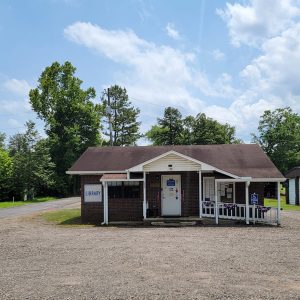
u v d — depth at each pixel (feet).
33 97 228.63
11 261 38.78
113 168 80.64
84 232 62.49
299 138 231.09
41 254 42.32
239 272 32.07
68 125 228.43
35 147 185.37
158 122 261.65
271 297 24.80
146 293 25.84
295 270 32.89
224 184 79.66
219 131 245.86
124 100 274.57
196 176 79.77
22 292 26.86
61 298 25.21
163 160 74.18
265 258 38.32
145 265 35.06
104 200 74.95
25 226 72.38
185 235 56.70
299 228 65.72
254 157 83.61
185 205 79.41
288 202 141.08
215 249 43.80
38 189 204.54
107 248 45.24
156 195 79.41
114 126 269.85
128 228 68.18
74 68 235.20
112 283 28.68
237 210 77.10
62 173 219.00
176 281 29.01
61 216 91.56
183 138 247.91
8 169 180.65
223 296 25.04
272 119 237.25
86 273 32.30
